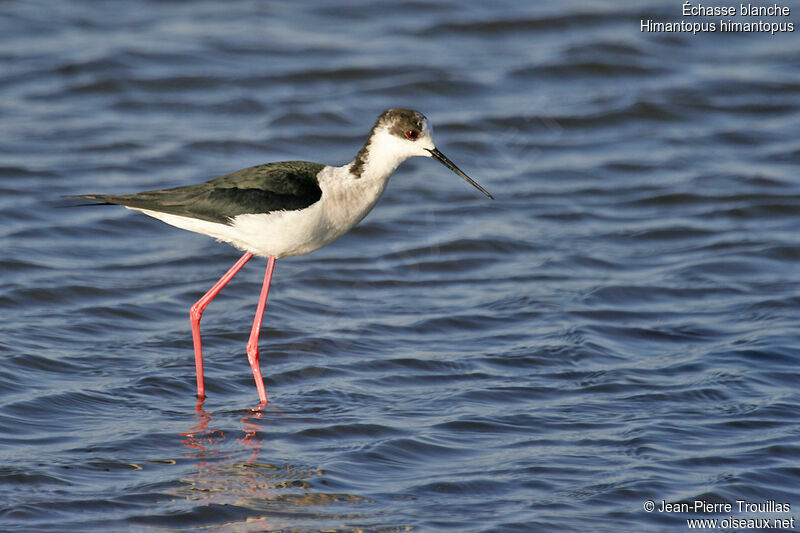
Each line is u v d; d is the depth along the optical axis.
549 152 18.84
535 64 21.66
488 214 16.47
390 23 23.53
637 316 12.85
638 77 21.53
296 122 19.38
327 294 13.62
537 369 11.34
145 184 16.69
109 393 10.49
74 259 14.34
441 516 8.26
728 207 16.50
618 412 10.24
